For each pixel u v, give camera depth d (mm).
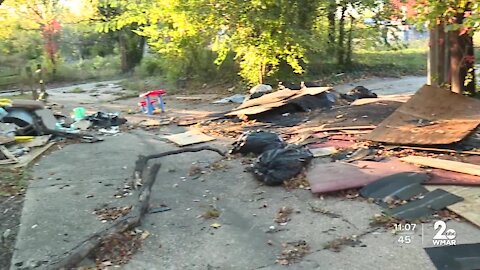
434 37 9250
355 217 4379
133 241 4145
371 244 3838
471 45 8688
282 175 5414
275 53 13727
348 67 18594
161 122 10500
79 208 5156
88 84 21453
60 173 6586
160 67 20109
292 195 5066
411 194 4648
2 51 23375
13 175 6496
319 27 15547
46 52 24281
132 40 24562
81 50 28516
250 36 13773
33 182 6219
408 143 6250
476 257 3482
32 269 3836
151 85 18312
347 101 10539
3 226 4734
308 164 5793
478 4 5883
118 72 24672
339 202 4762
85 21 25531
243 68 15117
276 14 13289
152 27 16328
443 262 3461
